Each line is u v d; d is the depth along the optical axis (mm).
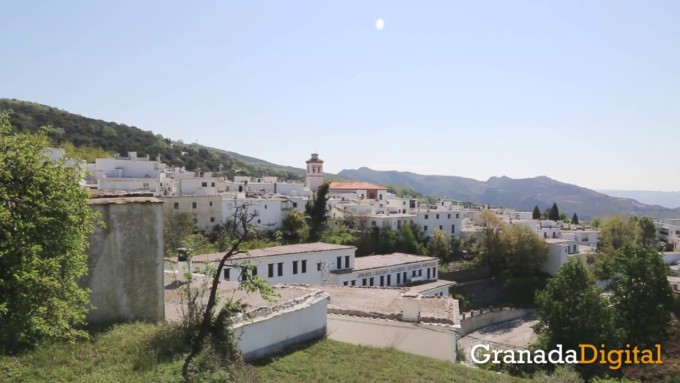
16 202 10180
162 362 10852
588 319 32969
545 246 70812
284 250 43625
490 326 52938
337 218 76375
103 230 12883
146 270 13656
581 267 35469
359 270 47500
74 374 9664
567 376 24250
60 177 10992
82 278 12570
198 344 11969
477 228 83938
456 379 14328
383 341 18297
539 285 66438
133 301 13391
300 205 78312
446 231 80562
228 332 12625
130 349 11156
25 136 11102
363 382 13008
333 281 45562
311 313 16688
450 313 19469
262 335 14203
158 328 12500
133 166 72562
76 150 103188
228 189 81500
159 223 13992
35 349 10250
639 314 38219
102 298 12867
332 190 109938
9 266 9695
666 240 122375
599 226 116062
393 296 22812
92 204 12688
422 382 13633
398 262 53062
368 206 82188
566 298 34188
